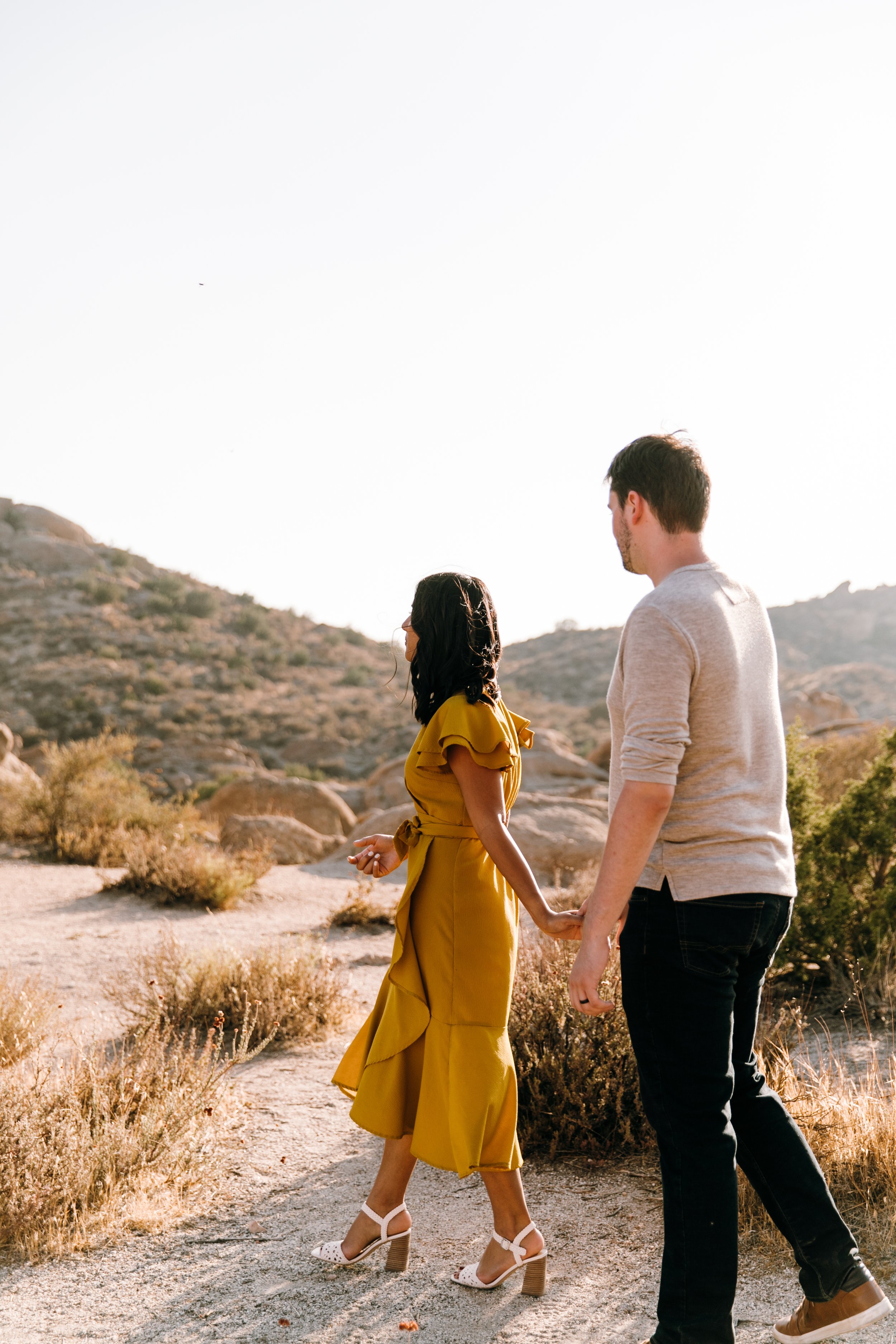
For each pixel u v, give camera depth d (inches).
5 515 2778.1
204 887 365.7
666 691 82.3
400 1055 102.7
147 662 2112.5
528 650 3809.1
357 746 1838.1
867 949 216.8
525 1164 138.0
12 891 382.3
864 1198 115.0
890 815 224.8
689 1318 82.6
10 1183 118.2
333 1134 150.9
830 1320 87.0
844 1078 140.4
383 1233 107.0
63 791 502.6
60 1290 105.5
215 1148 142.7
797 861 224.7
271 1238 116.9
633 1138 139.5
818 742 581.9
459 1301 101.4
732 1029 86.4
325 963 221.5
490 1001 101.3
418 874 103.3
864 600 4407.0
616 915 81.4
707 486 92.2
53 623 2249.0
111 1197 122.4
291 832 546.0
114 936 303.4
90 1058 154.8
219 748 1668.3
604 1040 145.0
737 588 90.9
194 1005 206.1
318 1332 96.0
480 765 98.5
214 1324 97.9
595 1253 111.4
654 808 81.0
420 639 104.4
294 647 2539.4
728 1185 83.2
